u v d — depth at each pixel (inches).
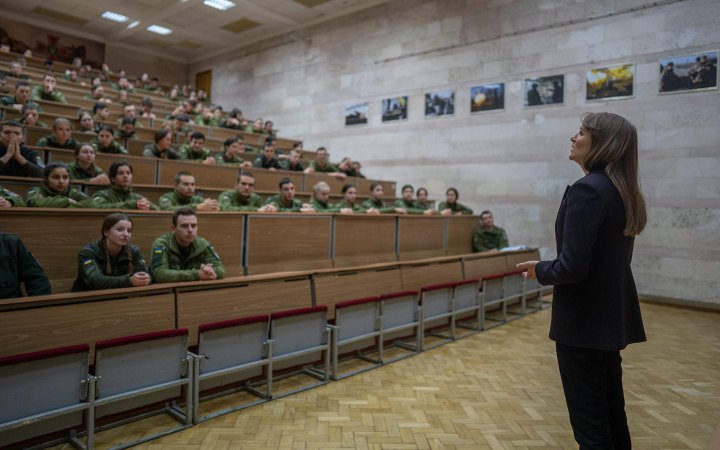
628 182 61.3
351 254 197.6
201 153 265.4
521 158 315.3
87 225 131.3
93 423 88.4
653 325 210.1
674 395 127.9
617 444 67.1
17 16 496.4
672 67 258.4
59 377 85.5
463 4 346.3
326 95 442.6
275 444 94.8
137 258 121.7
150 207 174.1
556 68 300.5
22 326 87.7
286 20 456.1
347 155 422.3
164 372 99.4
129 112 324.8
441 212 270.7
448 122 352.5
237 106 545.3
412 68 376.2
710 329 203.8
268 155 288.7
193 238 128.3
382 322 147.5
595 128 63.2
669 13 259.9
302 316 125.1
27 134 226.8
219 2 433.1
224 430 100.7
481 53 335.9
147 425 102.6
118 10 474.0
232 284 120.5
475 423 106.8
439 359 153.2
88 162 188.9
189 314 110.9
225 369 109.0
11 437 85.8
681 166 254.8
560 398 122.1
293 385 128.3
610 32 279.9
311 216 182.1
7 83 339.6
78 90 387.2
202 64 597.6
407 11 381.1
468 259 203.6
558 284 62.4
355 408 113.7
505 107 323.0
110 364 91.8
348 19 426.0
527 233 311.7
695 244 250.4
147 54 593.3
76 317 94.4
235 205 206.5
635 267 268.1
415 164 371.9
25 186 157.8
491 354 159.3
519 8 317.4
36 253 122.6
